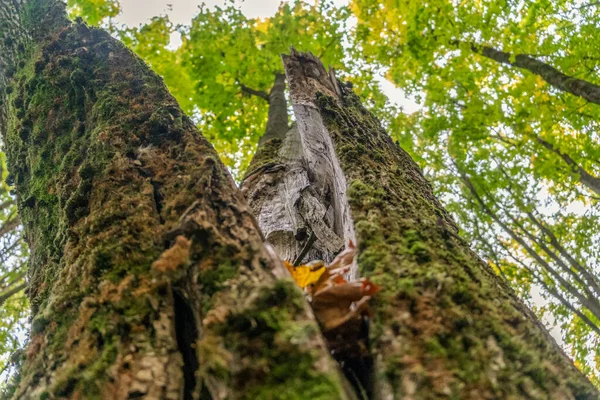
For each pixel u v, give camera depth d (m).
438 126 7.07
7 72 2.46
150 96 1.75
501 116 6.04
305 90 2.68
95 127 1.68
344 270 1.27
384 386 0.86
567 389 0.93
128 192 1.33
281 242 2.24
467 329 0.98
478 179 8.32
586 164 7.02
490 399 0.84
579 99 5.65
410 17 6.20
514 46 5.54
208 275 1.01
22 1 2.78
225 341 0.85
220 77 7.35
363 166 1.81
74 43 2.19
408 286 1.06
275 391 0.77
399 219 1.40
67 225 1.39
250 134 7.99
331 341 1.01
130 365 0.91
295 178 2.52
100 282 1.09
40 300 1.30
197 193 1.24
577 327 8.50
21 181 1.94
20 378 1.08
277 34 7.29
